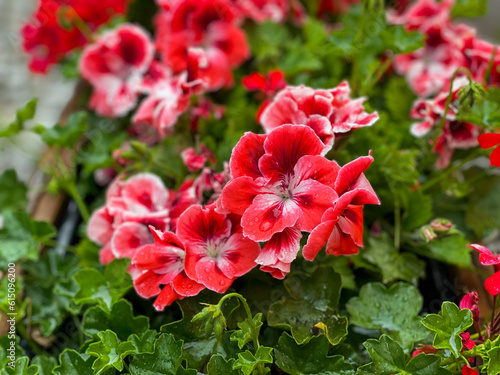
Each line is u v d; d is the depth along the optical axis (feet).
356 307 1.55
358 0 2.41
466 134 1.68
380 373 1.41
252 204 1.41
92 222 1.65
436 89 1.95
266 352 1.39
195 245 1.44
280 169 1.42
